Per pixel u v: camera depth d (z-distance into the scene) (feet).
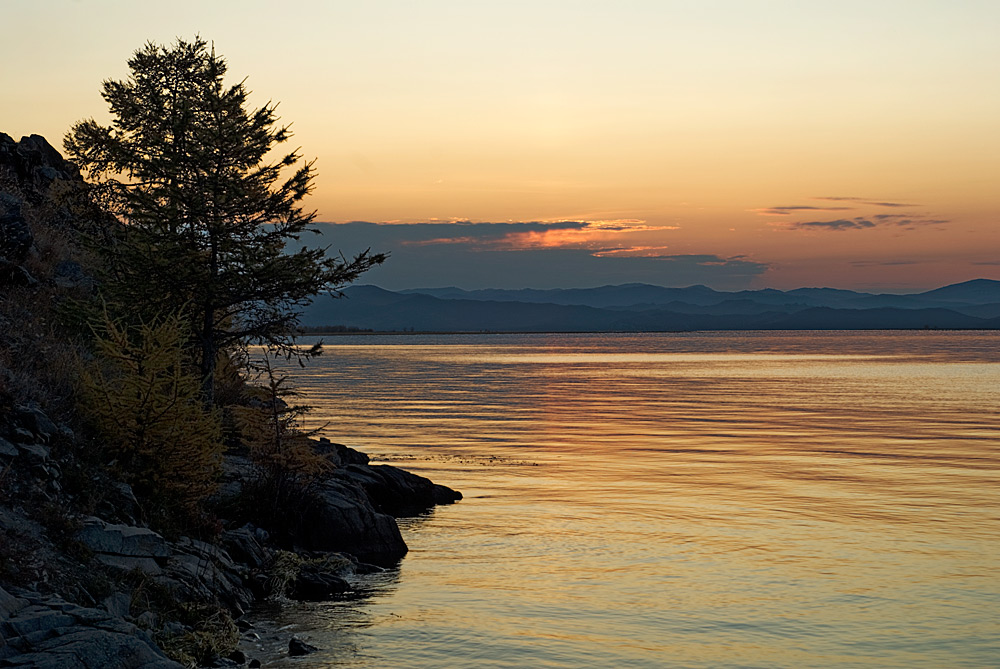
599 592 60.29
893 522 84.23
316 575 61.36
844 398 256.32
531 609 56.03
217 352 83.25
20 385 54.34
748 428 173.37
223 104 78.02
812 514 88.22
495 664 45.75
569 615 54.80
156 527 54.29
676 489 103.30
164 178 77.15
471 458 128.36
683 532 80.23
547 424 178.50
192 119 78.23
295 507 70.38
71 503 49.14
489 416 195.00
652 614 55.16
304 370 412.57
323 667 44.57
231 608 52.06
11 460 47.67
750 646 49.29
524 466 121.29
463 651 47.67
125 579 46.19
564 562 69.15
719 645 49.39
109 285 75.25
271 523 68.49
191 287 76.33
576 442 149.07
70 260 80.59
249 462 77.41
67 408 56.59
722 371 426.51
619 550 73.20
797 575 64.85
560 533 80.12
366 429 164.55
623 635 50.90
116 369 66.03
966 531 80.07
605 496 98.84
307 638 49.26
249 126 78.18
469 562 69.26
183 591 48.85
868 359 587.68
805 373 406.21
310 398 241.35
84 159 80.74
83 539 46.75
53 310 70.38
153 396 56.65
